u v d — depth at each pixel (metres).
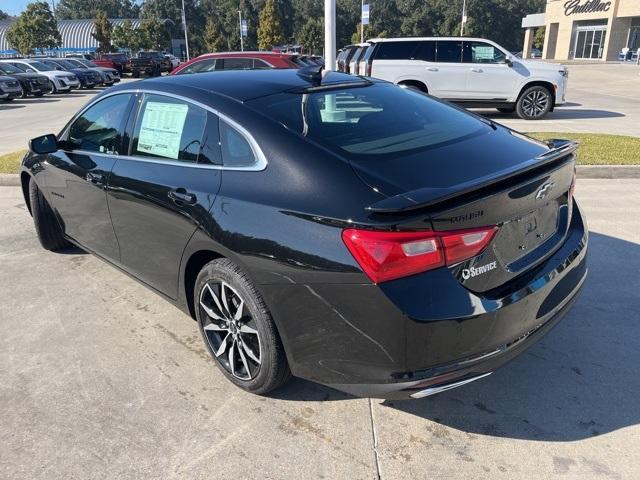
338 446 2.63
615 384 3.02
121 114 3.72
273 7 70.75
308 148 2.64
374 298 2.26
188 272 3.20
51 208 4.68
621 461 2.48
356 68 13.87
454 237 2.24
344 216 2.33
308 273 2.41
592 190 6.67
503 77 12.94
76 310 4.01
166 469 2.51
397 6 99.56
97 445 2.67
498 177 2.31
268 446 2.64
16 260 4.97
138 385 3.12
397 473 2.45
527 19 59.19
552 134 9.88
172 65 43.78
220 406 2.93
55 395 3.05
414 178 2.45
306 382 3.13
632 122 12.41
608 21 44.44
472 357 2.38
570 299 2.85
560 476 2.41
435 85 13.19
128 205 3.47
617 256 4.66
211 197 2.84
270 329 2.69
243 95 3.07
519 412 2.82
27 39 52.78
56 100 22.62
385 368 2.35
